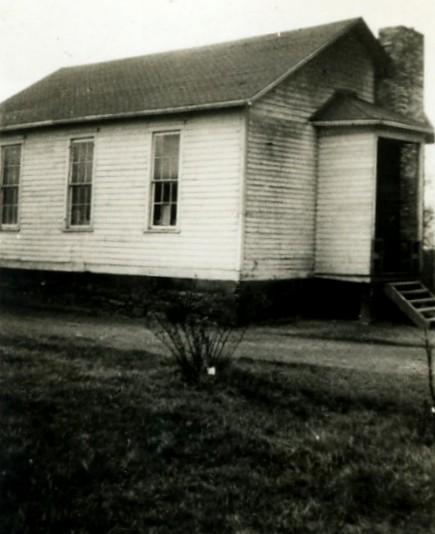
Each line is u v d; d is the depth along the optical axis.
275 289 18.27
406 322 18.69
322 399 10.11
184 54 23.09
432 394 9.36
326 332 16.83
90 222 20.53
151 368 11.23
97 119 19.84
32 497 6.51
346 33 20.14
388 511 6.89
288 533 6.39
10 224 22.66
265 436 8.57
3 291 22.50
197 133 18.23
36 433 7.78
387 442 8.48
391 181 20.55
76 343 13.31
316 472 7.64
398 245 20.41
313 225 19.34
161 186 19.12
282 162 18.39
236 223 17.44
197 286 18.09
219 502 6.88
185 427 8.59
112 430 8.22
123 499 6.77
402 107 21.27
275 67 18.38
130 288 19.53
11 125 22.00
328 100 19.83
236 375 10.83
